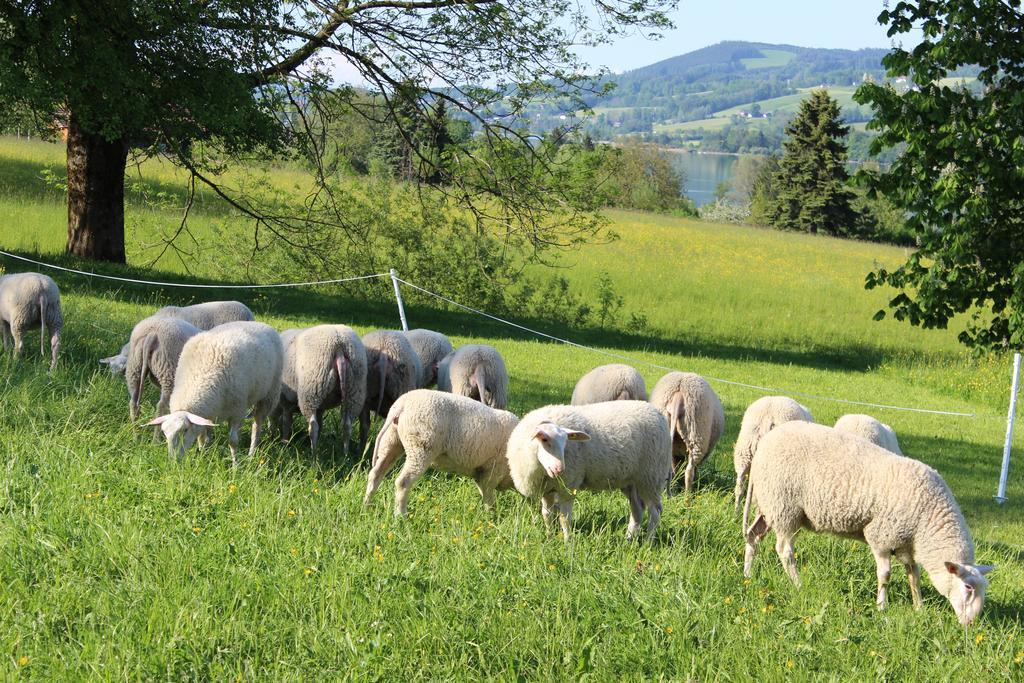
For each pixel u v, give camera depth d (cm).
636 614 603
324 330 1030
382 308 2592
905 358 2881
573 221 2566
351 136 3450
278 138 2352
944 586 686
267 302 2333
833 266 5225
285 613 570
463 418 809
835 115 8075
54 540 618
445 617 576
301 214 2753
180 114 2000
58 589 560
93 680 480
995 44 1930
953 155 1947
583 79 2373
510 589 627
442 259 2823
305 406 1020
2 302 1148
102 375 1068
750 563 757
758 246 5762
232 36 1981
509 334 2536
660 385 1083
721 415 1128
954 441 1727
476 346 1132
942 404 2222
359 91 2452
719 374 2288
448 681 516
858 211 8281
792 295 4088
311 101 2312
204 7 1908
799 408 1004
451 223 2875
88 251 2347
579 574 656
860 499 707
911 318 2041
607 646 560
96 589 573
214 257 2830
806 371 2555
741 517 973
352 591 594
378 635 540
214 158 2405
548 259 4116
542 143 2473
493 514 834
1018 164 1852
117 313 1606
